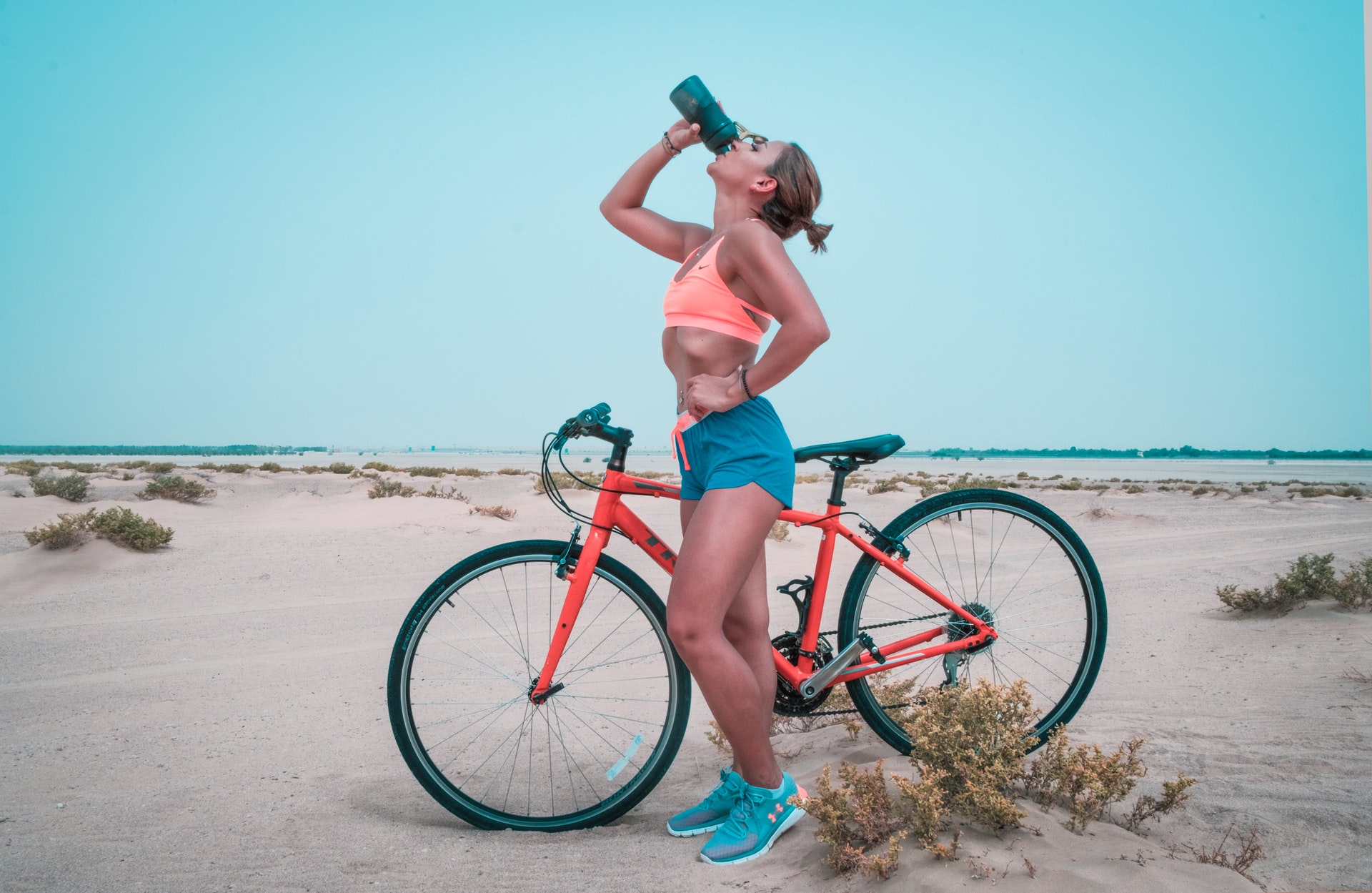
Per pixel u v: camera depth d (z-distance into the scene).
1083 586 2.93
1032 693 3.66
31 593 7.89
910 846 2.05
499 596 6.95
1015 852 1.98
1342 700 3.49
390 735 3.60
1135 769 2.26
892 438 2.60
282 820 2.56
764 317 2.23
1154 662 4.39
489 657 5.02
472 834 2.46
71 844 2.36
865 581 2.76
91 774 3.08
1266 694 3.64
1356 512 19.86
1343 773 2.61
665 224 2.68
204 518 14.14
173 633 6.09
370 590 8.15
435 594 2.58
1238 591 7.14
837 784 2.56
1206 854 2.05
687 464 2.36
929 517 2.82
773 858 2.21
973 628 2.83
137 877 2.11
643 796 2.57
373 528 12.98
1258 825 2.24
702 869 2.16
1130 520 16.17
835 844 2.04
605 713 3.84
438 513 14.77
